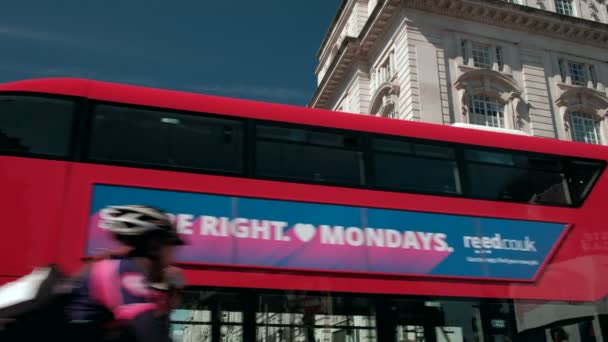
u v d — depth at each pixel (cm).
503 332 725
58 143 668
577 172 916
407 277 712
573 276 804
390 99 3088
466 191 823
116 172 666
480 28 3198
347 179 768
